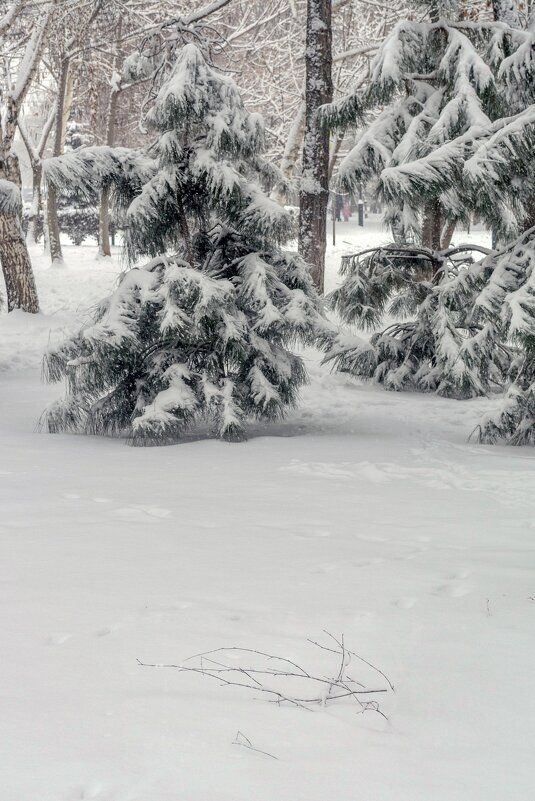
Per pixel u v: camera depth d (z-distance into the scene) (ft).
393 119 47.16
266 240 38.75
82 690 10.97
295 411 46.09
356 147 46.47
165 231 38.58
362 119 48.44
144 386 36.73
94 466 28.89
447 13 46.93
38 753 9.22
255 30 114.62
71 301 84.28
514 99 38.63
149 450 32.78
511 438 36.83
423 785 8.76
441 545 19.03
